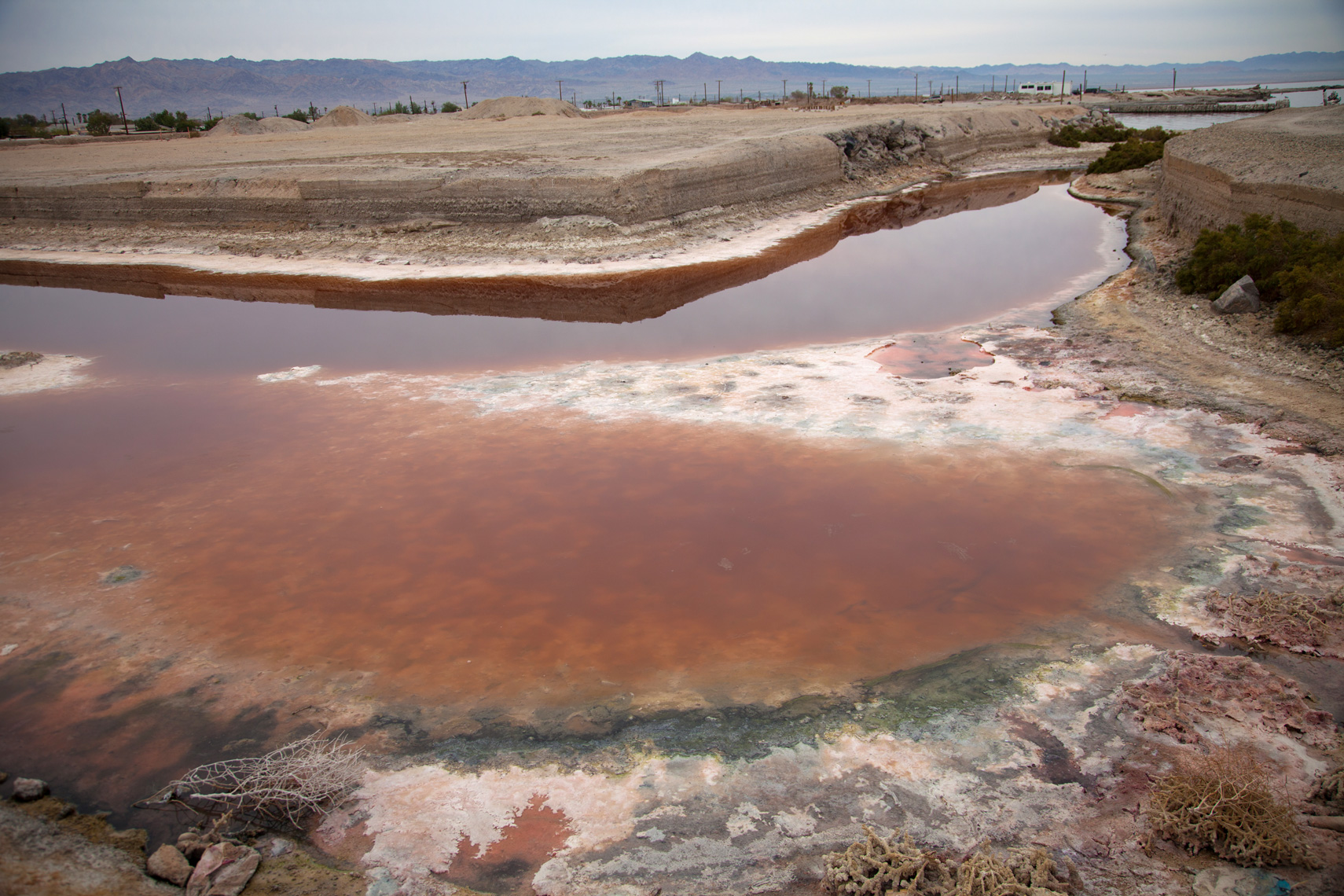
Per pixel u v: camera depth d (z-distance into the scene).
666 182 25.30
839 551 8.31
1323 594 7.04
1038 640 6.86
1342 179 14.80
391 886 4.87
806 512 9.05
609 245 23.33
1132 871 4.75
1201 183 20.39
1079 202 30.56
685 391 12.59
